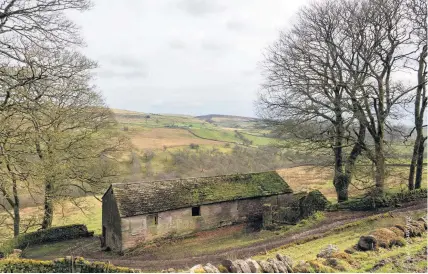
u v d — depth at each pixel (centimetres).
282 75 2505
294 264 970
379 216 1812
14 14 1404
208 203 2503
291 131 2484
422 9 2070
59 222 3316
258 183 2850
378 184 2184
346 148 2667
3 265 1270
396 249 1063
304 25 2481
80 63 2381
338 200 2553
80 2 1541
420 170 2341
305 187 3488
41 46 1523
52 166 2069
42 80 1631
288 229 2111
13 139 1703
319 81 2384
